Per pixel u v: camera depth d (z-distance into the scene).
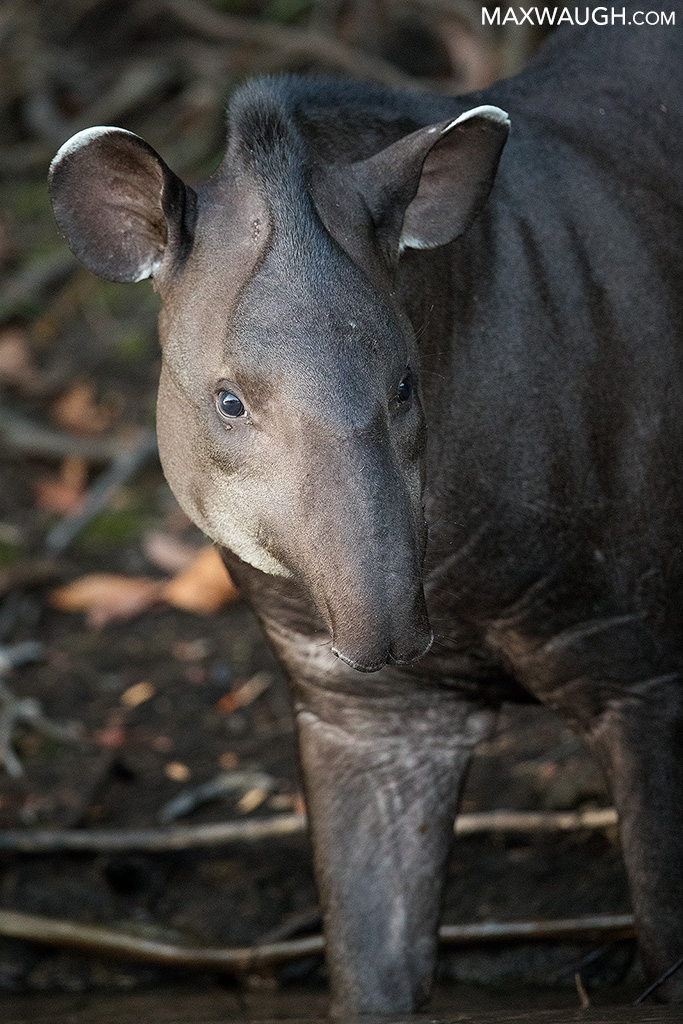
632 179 6.80
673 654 6.75
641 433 6.57
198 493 5.82
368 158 6.12
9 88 18.44
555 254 6.51
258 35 16.69
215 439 5.59
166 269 5.89
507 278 6.42
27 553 12.69
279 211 5.61
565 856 8.80
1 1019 7.69
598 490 6.52
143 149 5.76
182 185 5.79
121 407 14.66
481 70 15.15
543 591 6.58
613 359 6.52
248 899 8.78
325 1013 7.58
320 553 5.20
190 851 9.17
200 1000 8.02
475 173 6.00
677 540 6.67
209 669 11.11
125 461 13.48
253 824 8.90
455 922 8.48
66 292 16.20
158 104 17.80
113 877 8.91
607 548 6.58
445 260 6.32
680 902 6.74
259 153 5.79
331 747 7.08
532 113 6.93
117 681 11.08
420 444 5.65
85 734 10.41
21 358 15.26
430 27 16.64
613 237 6.63
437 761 7.14
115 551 12.80
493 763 9.64
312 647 6.82
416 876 7.08
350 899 7.03
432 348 6.29
